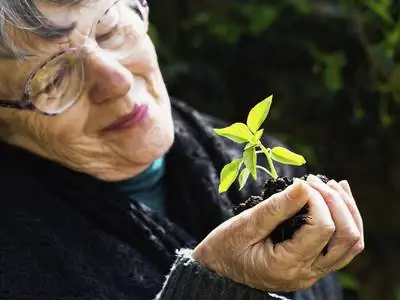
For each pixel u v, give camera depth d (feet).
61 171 3.89
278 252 3.16
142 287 3.79
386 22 5.67
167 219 3.97
